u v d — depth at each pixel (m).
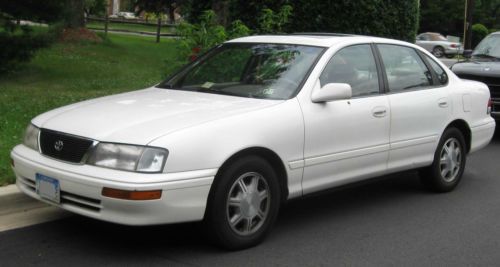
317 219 5.86
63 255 4.75
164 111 4.87
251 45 6.13
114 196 4.26
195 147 4.46
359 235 5.43
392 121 6.01
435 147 6.62
